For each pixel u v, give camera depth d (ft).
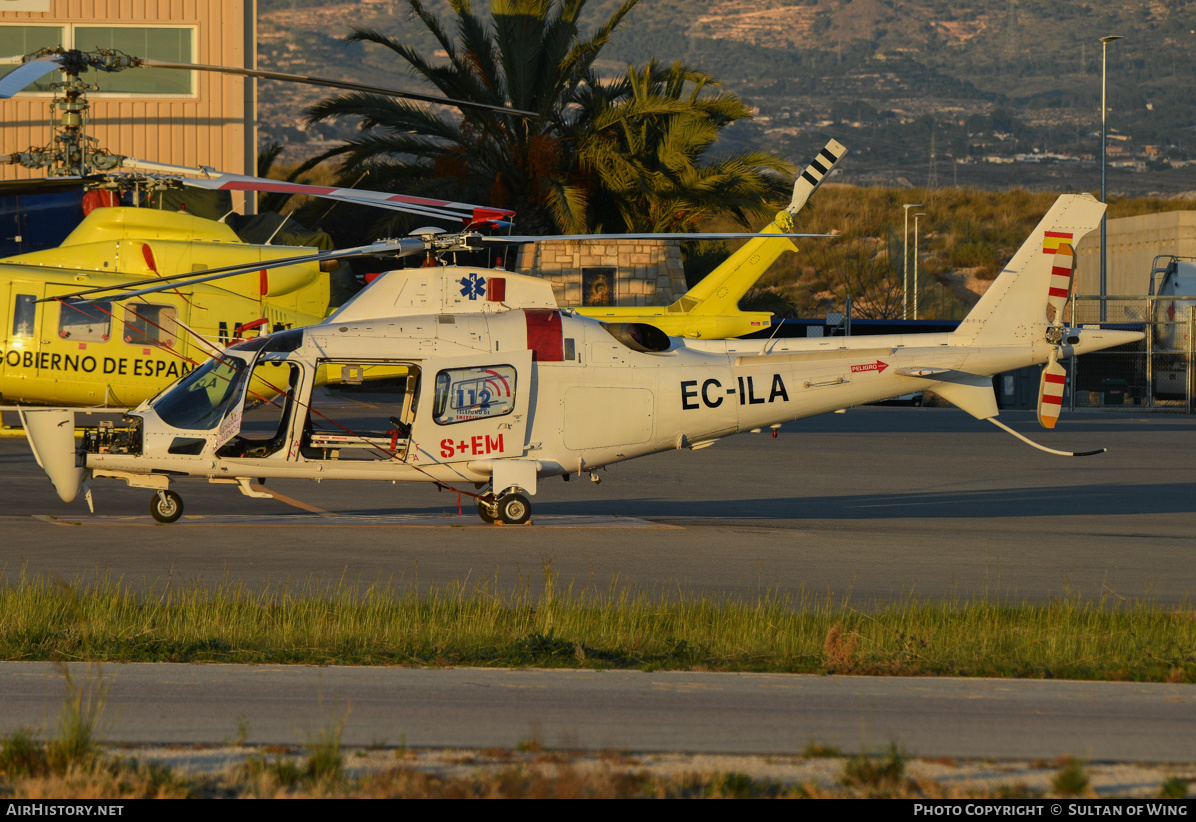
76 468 165.48
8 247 353.31
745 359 183.52
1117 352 505.66
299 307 229.45
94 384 216.13
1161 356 495.00
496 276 179.42
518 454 175.22
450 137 444.14
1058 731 79.25
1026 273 186.50
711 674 94.22
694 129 437.58
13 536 157.17
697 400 180.75
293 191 198.59
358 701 83.35
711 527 180.45
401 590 128.98
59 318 213.46
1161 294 509.35
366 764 69.92
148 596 119.96
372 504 200.44
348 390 425.28
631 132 440.45
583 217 422.00
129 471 167.73
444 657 98.22
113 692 84.17
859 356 185.26
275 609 113.29
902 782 68.23
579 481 237.86
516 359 173.17
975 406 187.52
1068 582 140.87
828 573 146.30
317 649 100.32
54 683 86.33
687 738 76.18
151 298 217.77
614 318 280.31
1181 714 84.07
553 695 86.22
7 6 416.67
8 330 211.82
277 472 169.17
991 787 67.77
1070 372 456.86
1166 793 67.15
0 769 67.31
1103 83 548.31
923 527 188.14
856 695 87.97
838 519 196.13
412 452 171.32
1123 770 71.61
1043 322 186.60
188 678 88.89
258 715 79.30
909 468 267.59
